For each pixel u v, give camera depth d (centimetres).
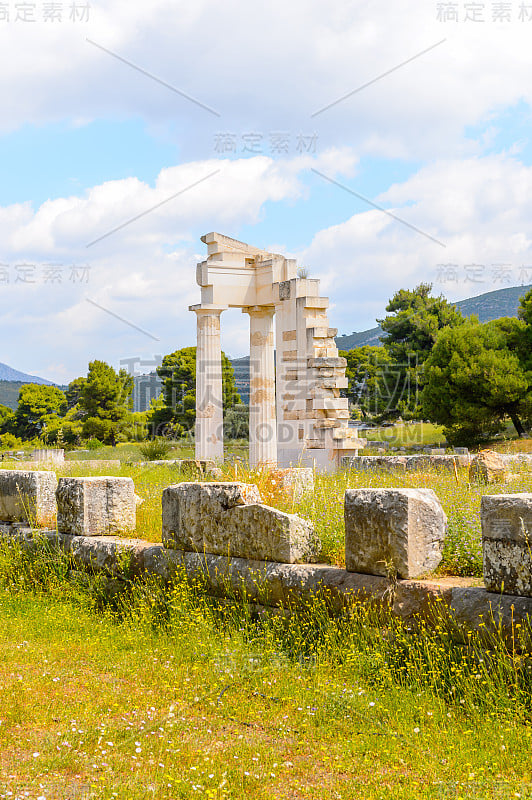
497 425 3788
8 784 436
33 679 638
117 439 6212
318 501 911
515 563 536
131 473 1964
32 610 877
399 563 610
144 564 858
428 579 613
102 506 966
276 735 526
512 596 538
